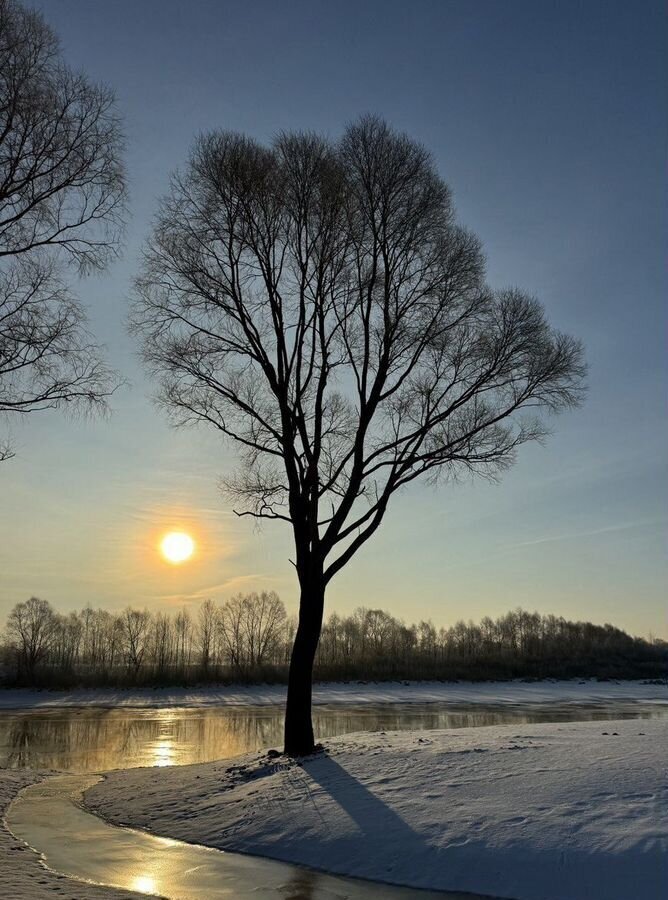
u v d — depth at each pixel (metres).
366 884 10.25
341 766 16.00
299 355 19.42
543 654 114.19
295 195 19.45
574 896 9.06
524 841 10.41
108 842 12.71
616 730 18.33
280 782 15.61
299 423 19.20
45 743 32.50
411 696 65.31
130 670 81.62
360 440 19.03
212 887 10.09
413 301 19.45
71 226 13.70
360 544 18.89
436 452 18.64
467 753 15.48
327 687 77.31
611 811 10.86
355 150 19.66
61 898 8.87
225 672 80.56
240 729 38.53
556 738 16.91
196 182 19.20
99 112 13.58
